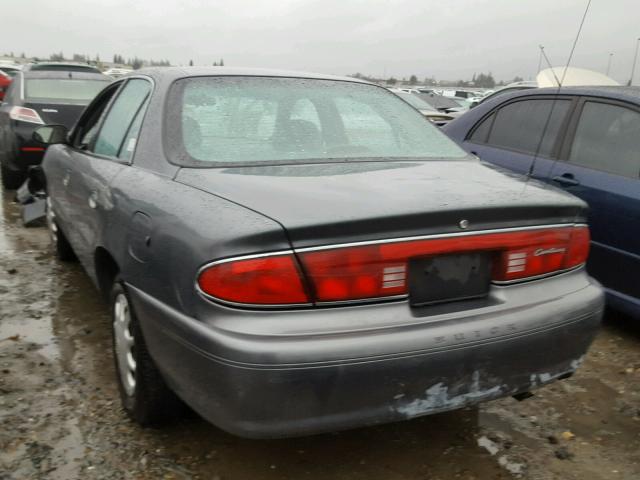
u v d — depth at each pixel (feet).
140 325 8.09
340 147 9.71
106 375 10.63
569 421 9.81
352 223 6.64
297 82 10.63
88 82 26.58
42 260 16.89
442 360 6.94
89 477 7.98
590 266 13.29
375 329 6.73
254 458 8.52
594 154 13.70
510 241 7.61
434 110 39.93
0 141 26.25
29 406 9.55
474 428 9.50
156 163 8.86
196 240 6.87
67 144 14.42
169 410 8.66
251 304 6.50
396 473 8.34
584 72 19.49
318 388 6.48
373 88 11.56
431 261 7.23
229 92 9.88
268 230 6.46
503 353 7.36
